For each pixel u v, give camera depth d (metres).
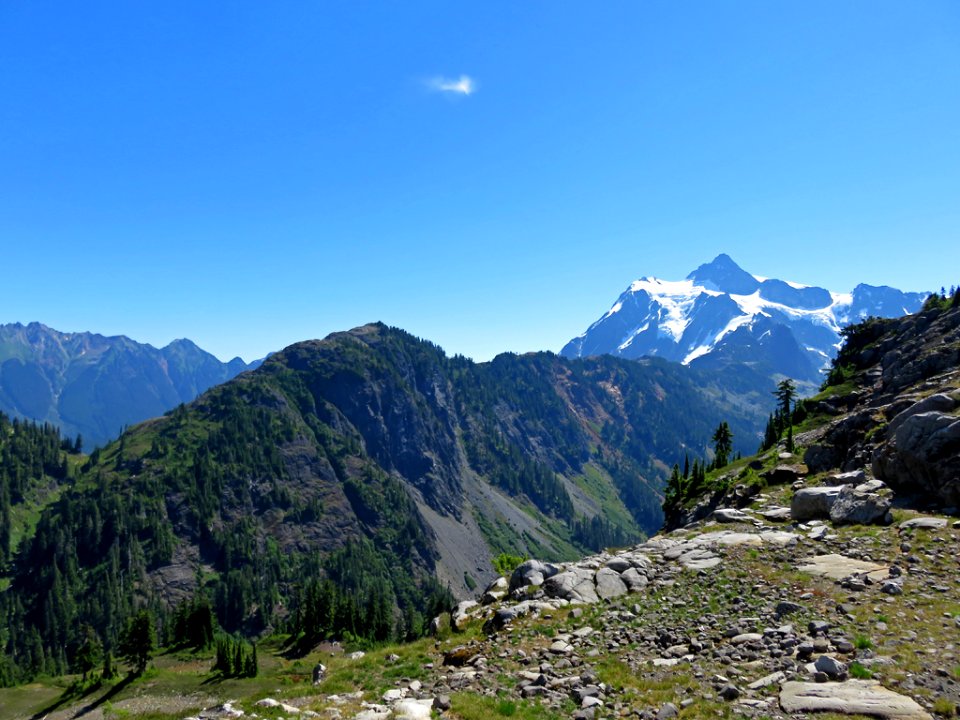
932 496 33.22
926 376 75.56
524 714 16.70
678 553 32.22
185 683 117.94
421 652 25.84
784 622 20.84
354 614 149.62
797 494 38.50
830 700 14.69
